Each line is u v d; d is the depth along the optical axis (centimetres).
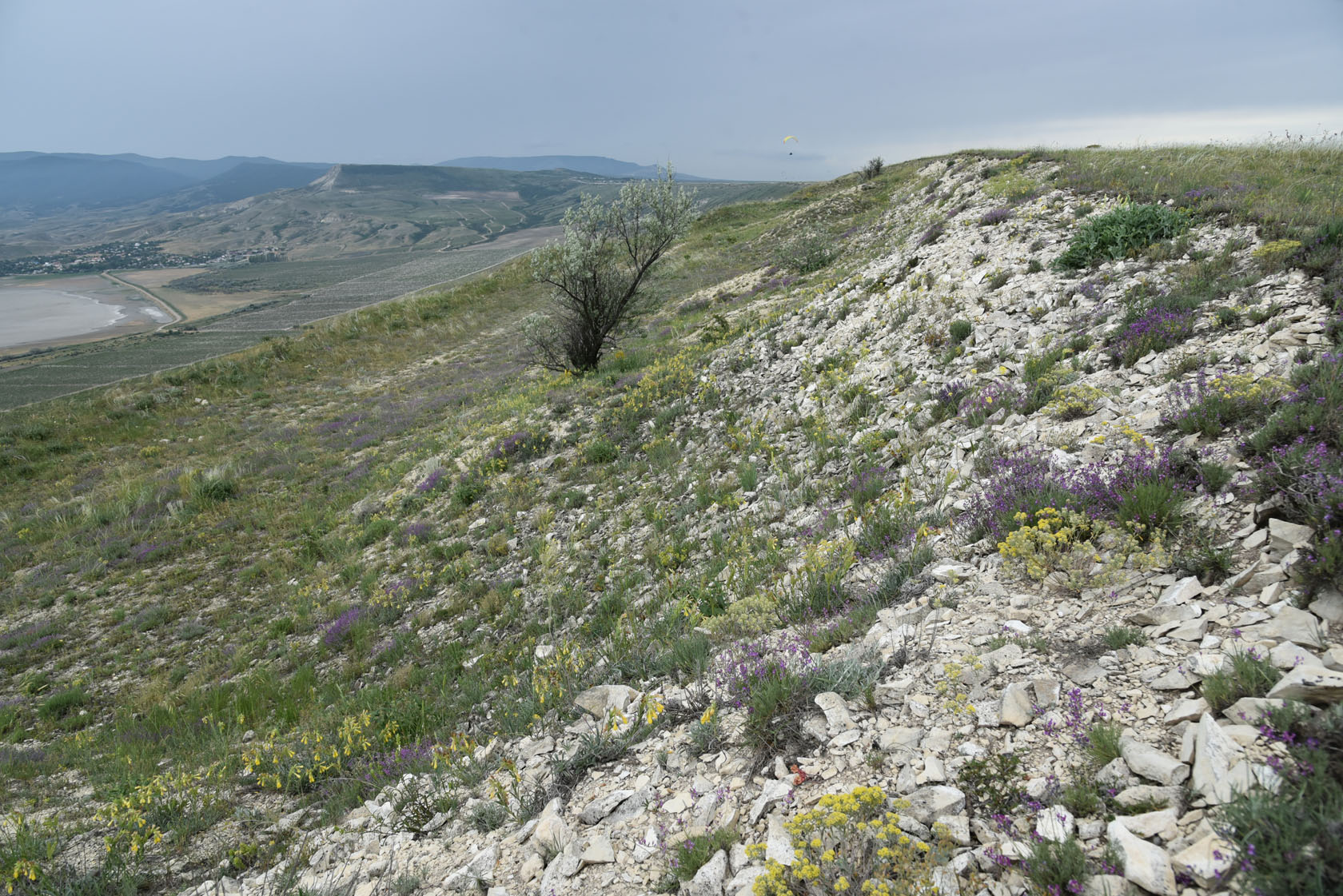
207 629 1332
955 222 1873
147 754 880
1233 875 235
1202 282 871
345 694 948
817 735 416
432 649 1012
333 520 1750
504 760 541
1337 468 411
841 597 622
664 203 2283
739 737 454
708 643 641
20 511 2136
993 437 779
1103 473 571
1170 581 433
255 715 953
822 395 1266
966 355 1077
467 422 2253
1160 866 248
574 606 972
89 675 1211
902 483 821
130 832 605
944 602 527
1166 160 1936
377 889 447
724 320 2194
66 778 848
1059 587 483
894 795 342
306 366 3622
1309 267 775
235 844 587
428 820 530
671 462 1341
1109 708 347
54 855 597
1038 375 874
